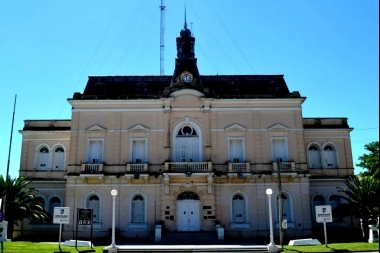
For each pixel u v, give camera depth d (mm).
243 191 38625
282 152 39938
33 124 44312
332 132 44312
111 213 38000
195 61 42438
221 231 35719
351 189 38281
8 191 35875
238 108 40469
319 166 43406
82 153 39219
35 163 42938
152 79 43375
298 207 38375
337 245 29734
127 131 39812
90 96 40281
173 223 37312
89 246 29656
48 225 40719
